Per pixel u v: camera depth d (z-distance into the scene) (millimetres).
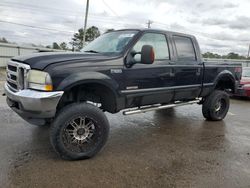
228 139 5031
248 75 11320
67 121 3627
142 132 5277
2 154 3838
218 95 6266
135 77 4379
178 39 5277
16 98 3594
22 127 5098
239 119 6848
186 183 3225
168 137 5020
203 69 5750
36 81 3486
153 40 4742
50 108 3479
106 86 4004
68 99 3936
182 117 6750
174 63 5059
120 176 3336
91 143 3883
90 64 3826
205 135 5238
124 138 4855
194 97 5824
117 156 3982
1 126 5117
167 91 5000
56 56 3736
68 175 3303
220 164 3818
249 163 3900
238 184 3244
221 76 6262
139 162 3789
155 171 3516
